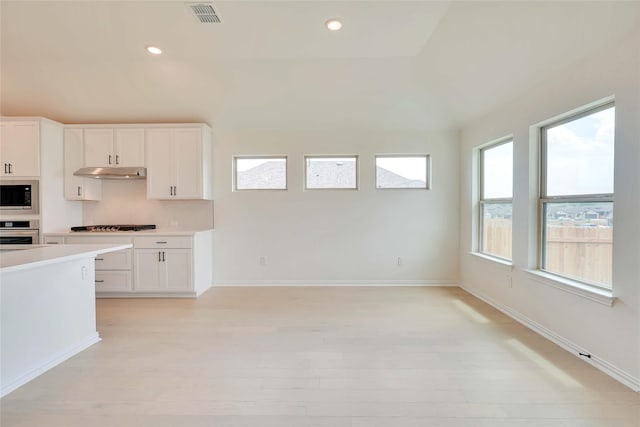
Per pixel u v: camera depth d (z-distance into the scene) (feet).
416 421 5.62
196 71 11.94
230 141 15.19
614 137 6.97
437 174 15.08
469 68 10.39
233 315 11.16
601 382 6.76
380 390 6.55
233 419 5.68
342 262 15.31
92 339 8.82
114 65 11.64
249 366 7.55
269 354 8.18
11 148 12.76
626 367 6.67
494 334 9.39
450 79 11.44
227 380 6.95
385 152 15.10
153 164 14.02
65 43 10.22
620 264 6.80
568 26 7.31
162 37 9.86
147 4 8.29
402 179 15.35
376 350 8.38
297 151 15.17
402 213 15.20
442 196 15.12
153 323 10.41
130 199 15.20
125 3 8.26
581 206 8.34
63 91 12.82
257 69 11.81
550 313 8.98
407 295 13.57
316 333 9.55
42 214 12.91
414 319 10.69
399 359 7.88
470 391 6.49
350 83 12.44
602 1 6.47
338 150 15.11
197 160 14.02
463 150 14.66
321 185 15.40
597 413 5.79
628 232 6.62
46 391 6.54
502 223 12.14
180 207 15.24
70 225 14.33
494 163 12.71
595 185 7.89
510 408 5.95
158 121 14.56
